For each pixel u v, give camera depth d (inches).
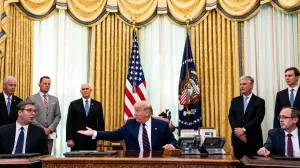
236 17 248.5
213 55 252.4
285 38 241.9
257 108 197.6
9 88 208.5
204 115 248.7
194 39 256.4
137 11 262.1
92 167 114.8
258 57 246.4
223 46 249.6
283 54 241.0
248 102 202.2
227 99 246.4
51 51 261.7
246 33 248.4
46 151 155.9
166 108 258.5
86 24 262.1
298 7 235.8
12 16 251.9
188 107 247.1
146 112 155.2
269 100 241.0
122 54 261.1
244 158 127.8
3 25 244.5
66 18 263.9
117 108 257.1
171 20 260.5
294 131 145.9
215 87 248.4
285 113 145.1
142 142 156.4
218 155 131.5
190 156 126.4
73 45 263.7
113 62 260.7
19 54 251.6
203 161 112.3
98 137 155.0
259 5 245.4
